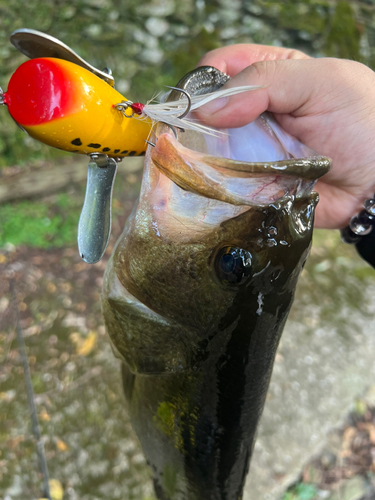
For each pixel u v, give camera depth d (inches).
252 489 18.2
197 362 8.3
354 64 10.5
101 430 19.5
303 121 10.9
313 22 37.3
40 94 5.5
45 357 21.7
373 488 19.8
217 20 35.6
